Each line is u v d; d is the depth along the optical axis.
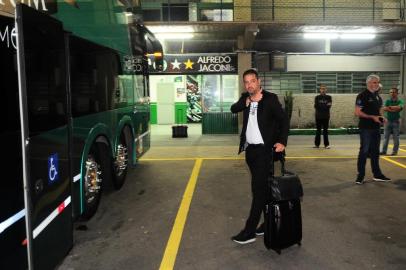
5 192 2.95
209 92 16.12
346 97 16.36
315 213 5.68
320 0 15.84
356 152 11.11
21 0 3.53
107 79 6.33
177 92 21.25
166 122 21.25
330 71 16.23
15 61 3.17
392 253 4.32
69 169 4.16
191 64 14.65
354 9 15.98
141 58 9.04
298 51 19.11
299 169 8.78
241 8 14.70
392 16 15.61
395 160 9.71
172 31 13.37
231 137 15.12
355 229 5.04
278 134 4.50
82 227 5.25
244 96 4.72
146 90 9.62
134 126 8.17
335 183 7.43
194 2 14.83
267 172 4.45
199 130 17.97
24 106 2.98
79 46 5.12
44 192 3.38
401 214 5.62
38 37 3.36
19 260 3.15
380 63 16.27
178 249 4.49
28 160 3.03
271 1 15.77
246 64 14.56
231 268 4.00
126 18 7.64
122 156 7.38
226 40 15.77
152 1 14.95
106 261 4.21
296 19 15.89
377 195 6.59
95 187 5.75
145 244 4.65
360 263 4.08
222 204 6.21
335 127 16.41
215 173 8.52
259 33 14.36
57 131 3.78
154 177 8.20
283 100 16.11
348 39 16.39
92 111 5.55
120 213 5.84
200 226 5.23
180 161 10.06
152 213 5.81
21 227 3.18
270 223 4.23
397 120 10.34
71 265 4.12
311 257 4.23
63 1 4.60
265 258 4.22
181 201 6.41
